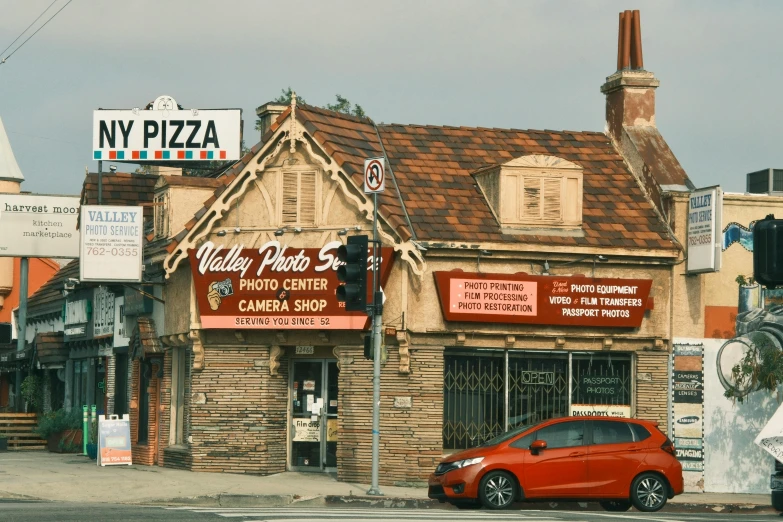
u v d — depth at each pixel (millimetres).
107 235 29812
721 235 26094
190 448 27672
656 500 21141
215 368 27203
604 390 26688
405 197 26516
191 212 30172
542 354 26406
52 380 44188
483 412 25922
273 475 26641
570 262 26281
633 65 30281
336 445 27047
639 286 26422
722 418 26906
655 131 29641
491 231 26016
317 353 27141
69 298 41219
